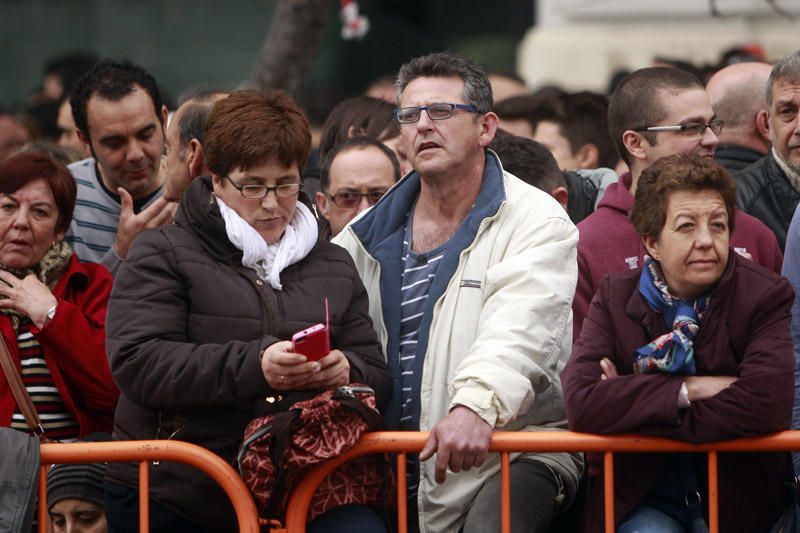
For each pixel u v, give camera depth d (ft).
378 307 49.21
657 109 54.80
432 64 48.96
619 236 52.54
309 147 45.83
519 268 46.88
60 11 125.08
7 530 43.01
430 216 49.90
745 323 43.80
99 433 51.44
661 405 42.93
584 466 49.75
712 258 43.45
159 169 61.93
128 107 60.29
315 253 46.80
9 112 93.09
